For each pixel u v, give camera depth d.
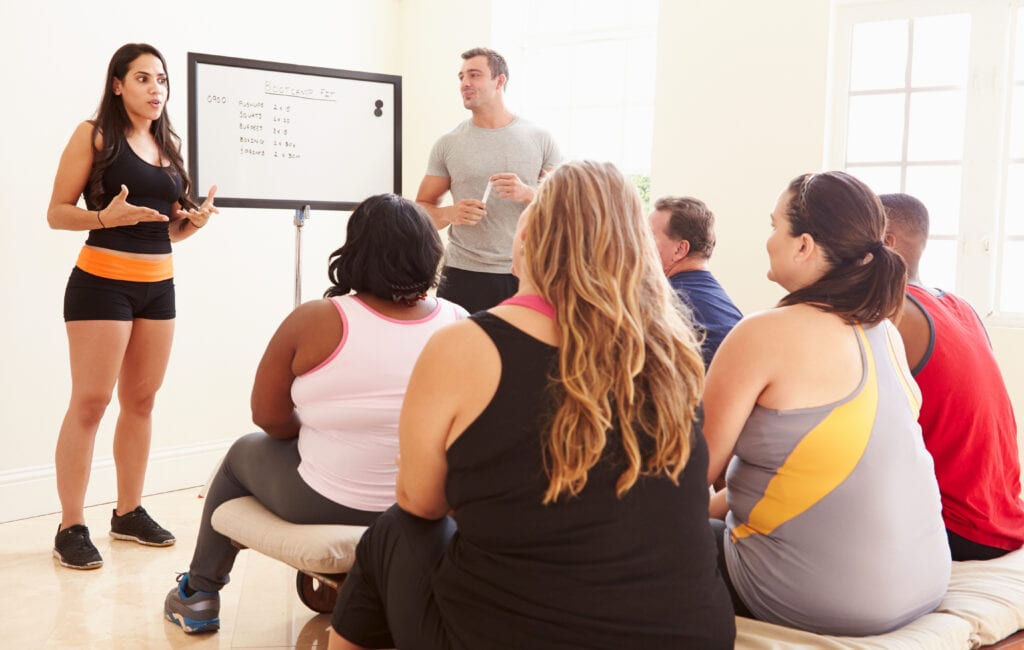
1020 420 3.83
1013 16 3.89
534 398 1.43
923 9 4.03
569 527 1.42
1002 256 3.97
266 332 4.68
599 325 1.43
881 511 1.73
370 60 5.08
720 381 1.77
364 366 2.24
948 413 2.15
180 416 4.34
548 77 5.13
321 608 2.92
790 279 1.89
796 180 1.91
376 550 1.73
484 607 1.47
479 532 1.47
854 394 1.73
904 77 4.11
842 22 4.18
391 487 2.37
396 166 3.99
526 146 4.03
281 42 4.61
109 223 3.13
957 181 4.04
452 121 5.07
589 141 5.04
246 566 3.33
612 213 1.49
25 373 3.79
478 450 1.44
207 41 4.30
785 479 1.75
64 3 3.79
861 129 4.21
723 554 1.91
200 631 2.74
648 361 1.47
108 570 3.27
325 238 4.96
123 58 3.22
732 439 1.77
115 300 3.27
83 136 3.21
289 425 2.43
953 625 1.81
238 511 2.44
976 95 3.96
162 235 3.38
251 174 3.68
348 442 2.30
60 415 3.91
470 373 1.44
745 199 4.30
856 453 1.72
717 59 4.33
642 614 1.43
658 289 1.53
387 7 5.14
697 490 1.50
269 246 4.66
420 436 1.49
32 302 3.79
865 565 1.74
